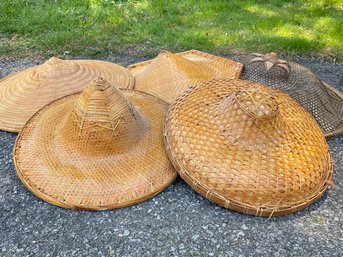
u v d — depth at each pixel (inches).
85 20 54.4
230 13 59.6
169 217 26.6
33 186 27.0
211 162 26.2
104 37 51.6
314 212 27.5
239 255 24.4
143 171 27.9
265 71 35.9
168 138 28.7
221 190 25.7
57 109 32.3
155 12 58.2
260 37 52.7
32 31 51.6
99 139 27.2
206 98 29.5
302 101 34.1
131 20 55.3
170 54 37.0
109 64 40.2
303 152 26.9
